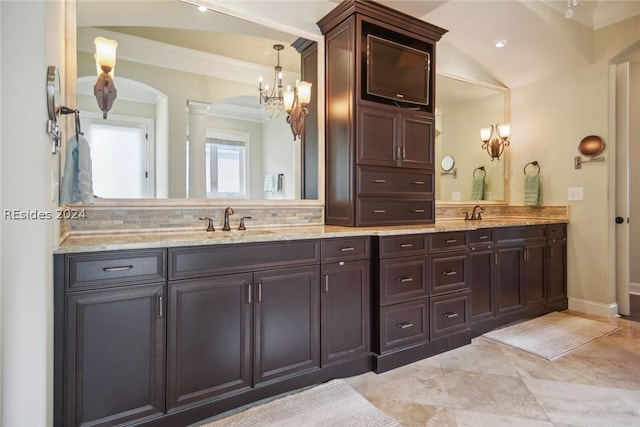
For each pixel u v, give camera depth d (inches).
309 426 66.3
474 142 150.4
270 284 75.5
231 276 70.9
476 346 104.5
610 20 130.2
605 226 132.3
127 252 61.2
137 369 62.2
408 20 107.8
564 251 141.9
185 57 92.7
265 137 103.3
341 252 85.3
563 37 125.1
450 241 102.5
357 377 86.1
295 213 106.1
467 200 149.3
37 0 47.9
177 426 65.4
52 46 54.6
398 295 92.1
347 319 86.1
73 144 60.7
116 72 84.4
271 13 101.7
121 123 84.1
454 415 70.2
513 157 158.4
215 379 69.3
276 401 74.3
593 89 134.9
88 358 58.2
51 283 53.2
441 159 142.4
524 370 89.3
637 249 168.4
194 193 92.9
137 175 85.4
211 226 88.2
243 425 66.5
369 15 102.2
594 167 134.8
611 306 132.3
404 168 110.0
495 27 123.4
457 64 143.5
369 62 104.0
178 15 91.1
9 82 46.9
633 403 74.3
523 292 127.0
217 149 96.7
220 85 97.6
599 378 85.0
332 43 108.3
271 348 75.7
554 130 145.6
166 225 87.3
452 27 123.6
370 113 103.5
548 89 147.6
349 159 102.1
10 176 47.0
